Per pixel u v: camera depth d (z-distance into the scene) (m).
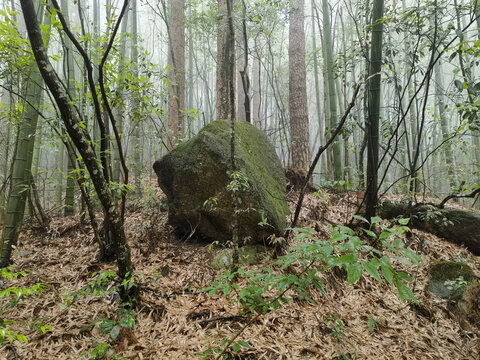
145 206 4.10
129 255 2.38
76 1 2.80
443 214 4.19
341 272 3.30
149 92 3.32
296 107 7.32
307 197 5.38
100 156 2.85
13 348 2.09
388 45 3.88
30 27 1.68
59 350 2.12
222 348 2.10
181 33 7.29
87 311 2.54
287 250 3.57
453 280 3.24
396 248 1.11
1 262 3.23
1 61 2.72
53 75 1.80
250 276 1.72
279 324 2.48
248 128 4.41
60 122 2.68
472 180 6.40
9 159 4.04
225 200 3.52
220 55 7.12
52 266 3.43
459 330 2.84
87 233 4.30
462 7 3.08
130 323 1.92
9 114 3.01
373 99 3.59
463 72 3.27
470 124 2.76
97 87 3.06
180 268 3.36
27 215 4.82
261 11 5.35
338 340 2.33
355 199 5.13
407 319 2.87
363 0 4.32
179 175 3.76
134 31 6.28
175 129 7.00
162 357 2.05
